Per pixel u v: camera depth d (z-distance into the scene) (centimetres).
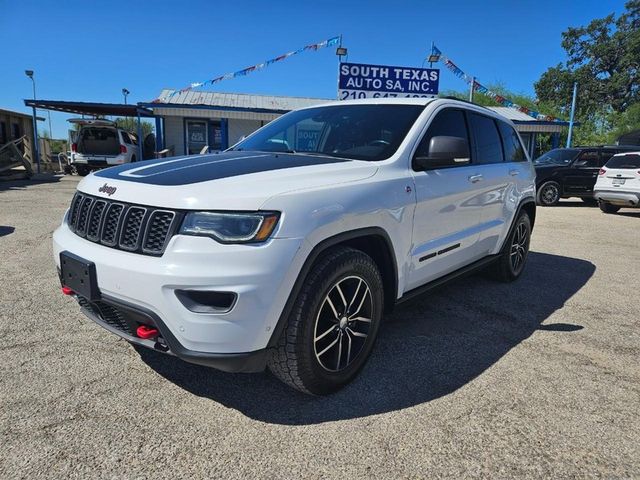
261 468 214
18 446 223
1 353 314
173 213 225
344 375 279
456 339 362
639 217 1140
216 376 295
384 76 1245
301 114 404
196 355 222
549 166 1356
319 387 265
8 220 786
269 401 269
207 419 250
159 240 227
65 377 287
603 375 311
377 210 276
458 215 369
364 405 268
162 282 217
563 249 724
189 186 235
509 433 245
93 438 231
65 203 1006
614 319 416
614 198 1138
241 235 220
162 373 296
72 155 1714
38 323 364
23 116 2377
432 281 362
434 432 244
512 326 393
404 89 1262
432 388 288
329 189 256
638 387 297
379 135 334
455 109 388
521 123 2109
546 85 5038
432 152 313
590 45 4825
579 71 4772
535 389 291
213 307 220
